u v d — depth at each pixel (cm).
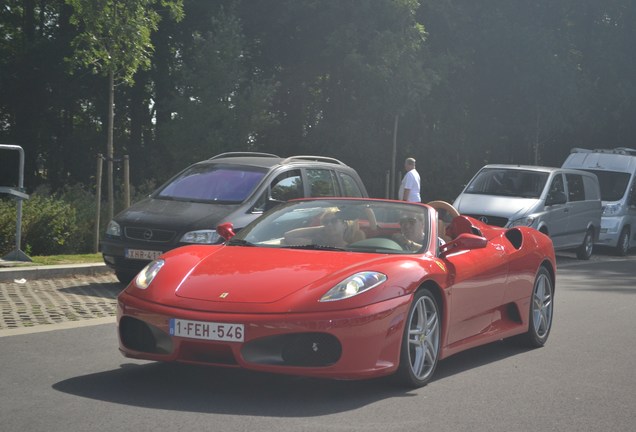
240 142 2869
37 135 3688
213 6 3538
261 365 612
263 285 644
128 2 1700
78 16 1694
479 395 675
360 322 624
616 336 988
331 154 3559
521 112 3922
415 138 3850
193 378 688
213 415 581
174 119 2894
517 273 860
